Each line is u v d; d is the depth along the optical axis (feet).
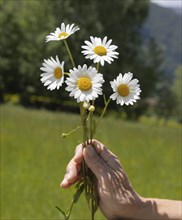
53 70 9.29
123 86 9.39
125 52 201.57
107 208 9.77
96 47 9.45
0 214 31.58
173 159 59.57
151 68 204.44
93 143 9.95
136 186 40.98
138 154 61.05
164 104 245.24
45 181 41.32
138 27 203.72
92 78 9.08
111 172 9.70
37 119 97.35
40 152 56.95
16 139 66.23
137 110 202.80
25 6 199.62
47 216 30.96
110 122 110.01
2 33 198.39
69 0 191.52
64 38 9.75
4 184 39.60
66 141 63.98
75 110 191.21
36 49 189.47
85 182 10.03
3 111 112.37
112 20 198.49
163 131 94.84
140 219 9.55
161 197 37.58
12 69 199.21
